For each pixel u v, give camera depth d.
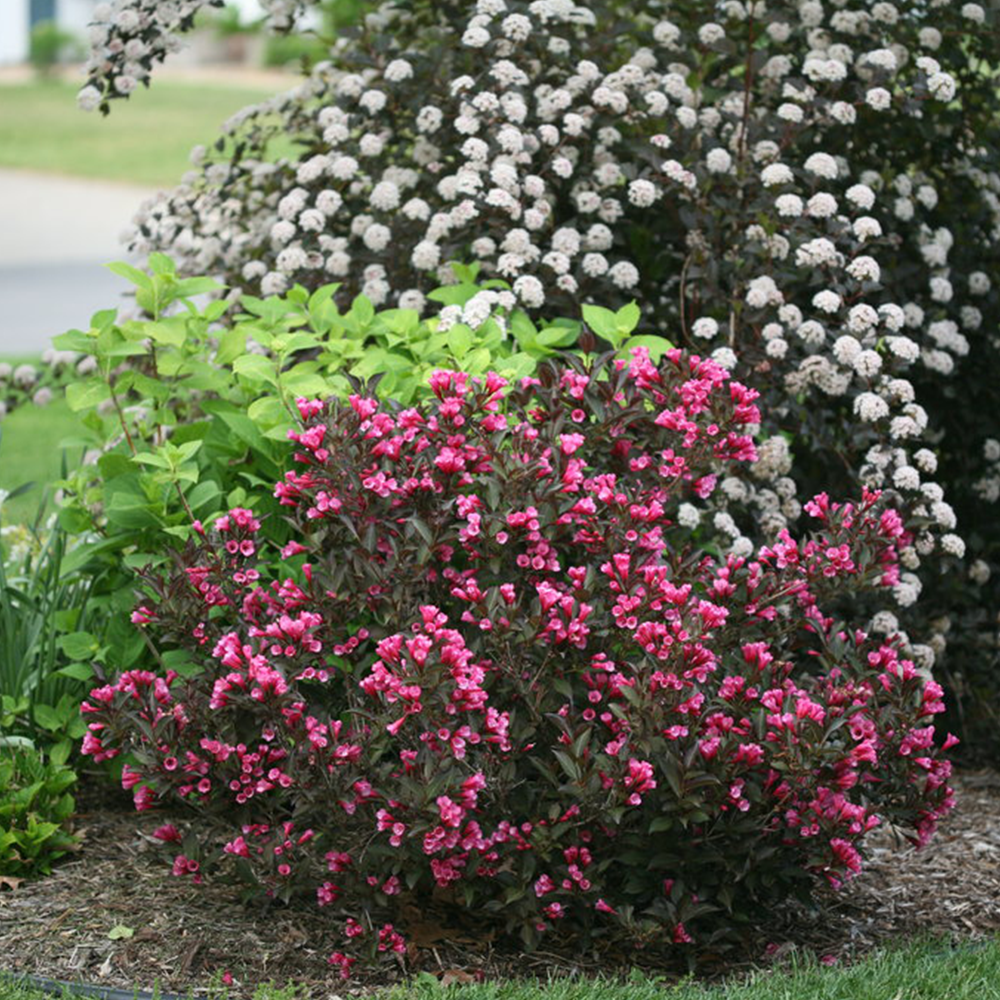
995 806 5.32
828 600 4.32
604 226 5.65
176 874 4.11
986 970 3.85
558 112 5.84
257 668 3.82
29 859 4.39
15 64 52.28
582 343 4.55
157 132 34.38
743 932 4.22
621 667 4.06
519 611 3.91
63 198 25.98
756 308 5.35
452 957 4.02
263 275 6.06
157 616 4.19
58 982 3.73
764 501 5.30
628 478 4.31
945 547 5.22
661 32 5.95
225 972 3.86
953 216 6.15
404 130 6.16
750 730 3.86
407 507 4.14
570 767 3.74
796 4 6.03
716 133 6.00
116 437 5.54
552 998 3.64
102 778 5.11
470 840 3.78
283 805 4.56
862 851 4.58
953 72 6.27
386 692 3.80
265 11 6.55
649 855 3.94
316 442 4.09
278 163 6.34
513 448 4.09
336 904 4.00
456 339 4.72
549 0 5.75
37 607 5.06
